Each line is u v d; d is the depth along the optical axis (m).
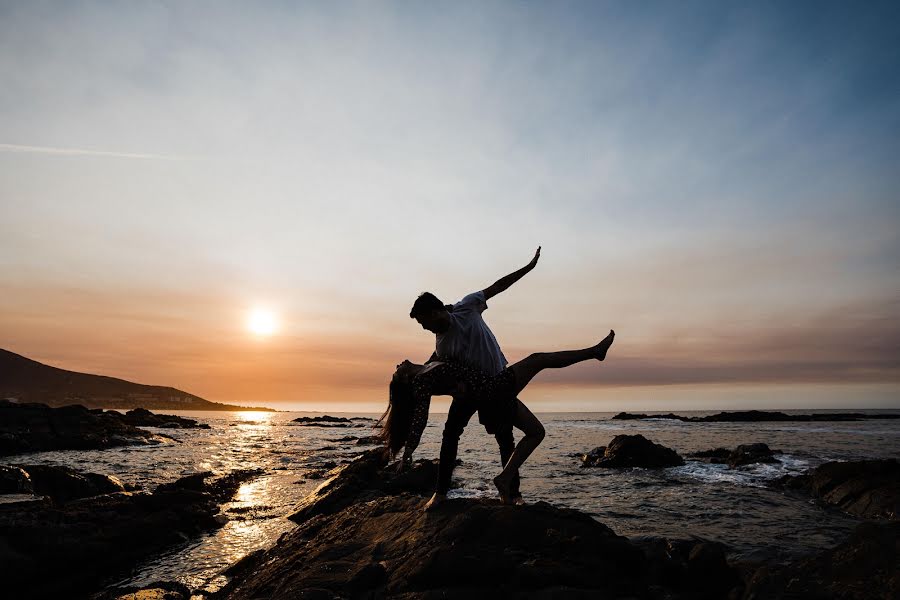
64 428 32.44
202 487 13.79
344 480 13.28
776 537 9.90
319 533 5.62
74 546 7.69
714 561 4.89
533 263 5.22
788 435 42.47
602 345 4.75
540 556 4.13
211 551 8.91
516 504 4.92
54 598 7.06
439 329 4.57
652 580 4.70
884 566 3.84
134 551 8.47
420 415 4.30
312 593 3.90
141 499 10.08
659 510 12.52
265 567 5.23
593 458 22.72
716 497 14.37
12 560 7.02
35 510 8.63
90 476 13.39
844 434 43.59
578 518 4.77
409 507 5.29
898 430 49.78
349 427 77.50
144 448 30.31
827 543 9.43
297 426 78.88
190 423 64.44
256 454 27.61
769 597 4.00
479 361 4.51
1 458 23.73
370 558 4.44
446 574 3.84
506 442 5.13
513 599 3.65
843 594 3.78
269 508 12.72
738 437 40.25
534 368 4.60
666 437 40.97
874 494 12.27
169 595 6.58
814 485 14.85
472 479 17.19
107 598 6.90
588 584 3.87
